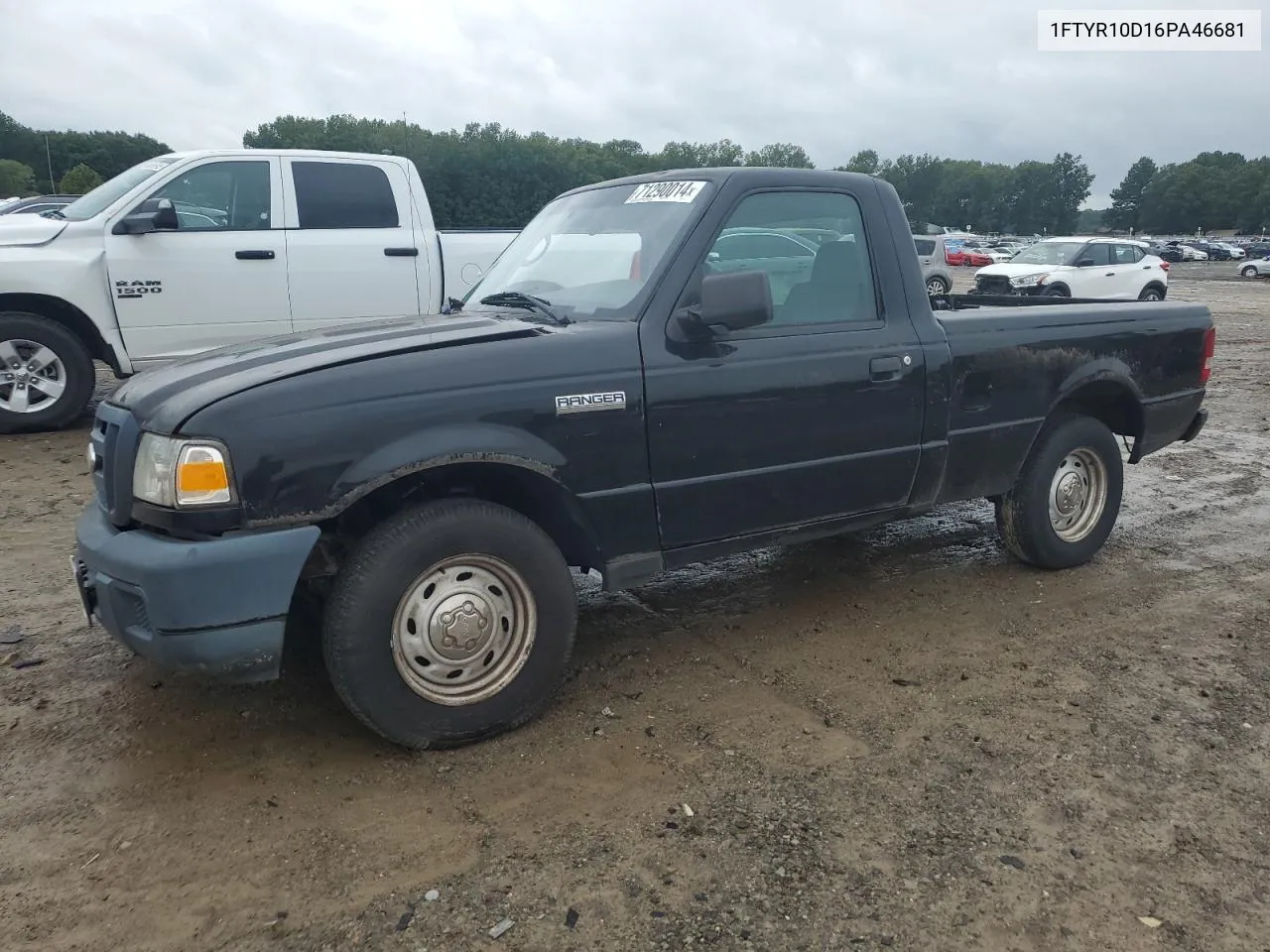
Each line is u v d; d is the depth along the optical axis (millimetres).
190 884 2523
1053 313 4539
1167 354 5008
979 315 4301
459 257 8484
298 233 7832
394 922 2387
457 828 2766
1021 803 2900
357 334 3463
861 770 3074
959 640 4098
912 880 2557
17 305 7270
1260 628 4246
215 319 7648
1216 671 3803
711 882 2539
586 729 3328
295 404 2812
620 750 3191
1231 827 2797
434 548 2998
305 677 3662
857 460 3900
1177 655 3951
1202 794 2959
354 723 3342
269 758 3117
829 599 4578
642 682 3691
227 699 3492
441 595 3066
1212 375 12484
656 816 2824
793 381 3654
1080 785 2996
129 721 3340
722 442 3531
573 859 2629
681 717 3414
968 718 3414
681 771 3066
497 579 3176
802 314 3783
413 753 3156
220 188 7664
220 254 7562
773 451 3664
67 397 7473
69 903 2445
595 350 3268
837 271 3885
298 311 7891
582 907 2441
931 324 4086
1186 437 5320
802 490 3791
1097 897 2498
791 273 3768
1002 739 3271
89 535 2996
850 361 3805
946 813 2848
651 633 4180
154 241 7398
